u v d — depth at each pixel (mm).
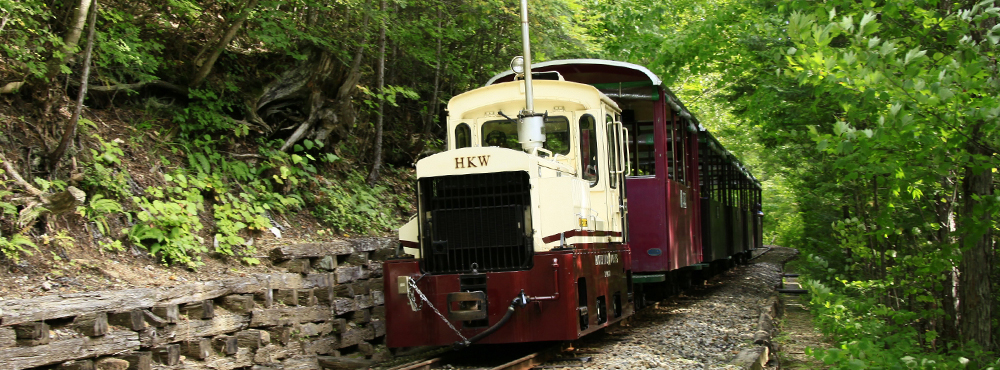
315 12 11805
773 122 12758
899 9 6980
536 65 10367
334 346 8445
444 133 16422
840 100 6551
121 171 8273
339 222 10594
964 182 7305
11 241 6363
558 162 8195
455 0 14359
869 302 9086
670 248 10250
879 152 6508
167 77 10211
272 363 7383
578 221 7516
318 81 11672
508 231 7246
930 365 6711
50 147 7840
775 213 32281
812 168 15500
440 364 7480
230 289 7340
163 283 7016
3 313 5270
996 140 5449
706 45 12242
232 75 10852
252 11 9844
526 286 7113
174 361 6422
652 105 10281
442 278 7270
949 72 5547
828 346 8812
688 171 12391
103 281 6664
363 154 13328
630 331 9391
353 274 9273
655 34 13422
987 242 8031
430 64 13320
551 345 8219
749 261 25422
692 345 7953
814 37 6023
